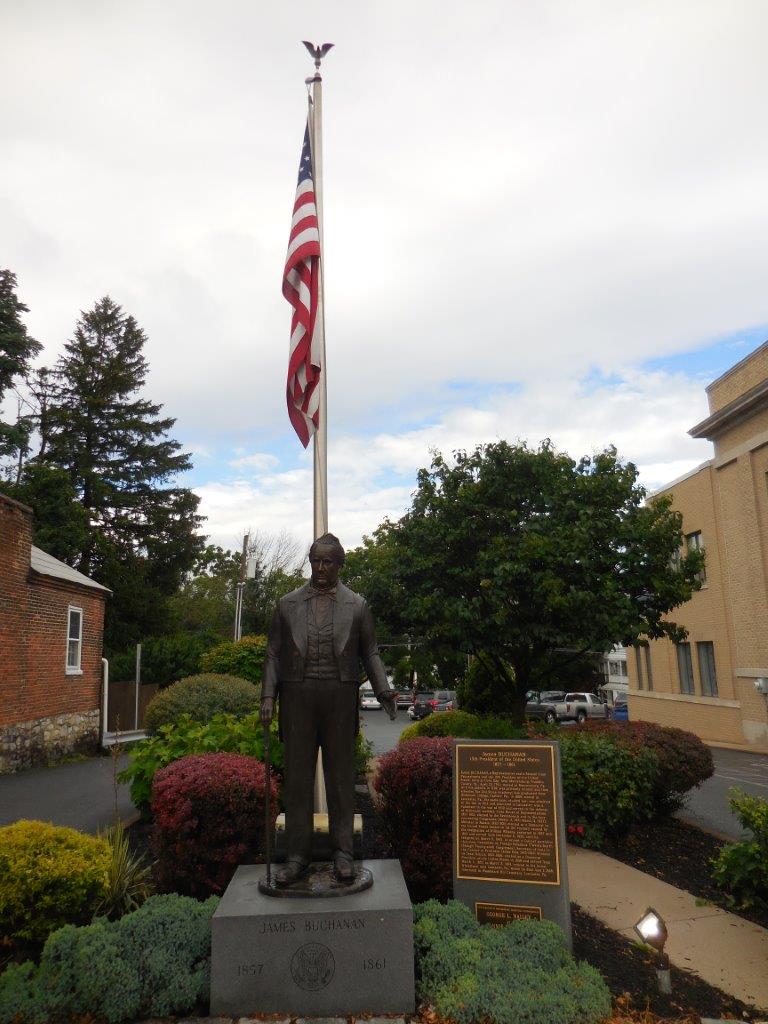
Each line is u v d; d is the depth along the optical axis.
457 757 5.17
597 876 6.46
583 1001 3.83
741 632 22.62
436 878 5.53
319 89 7.83
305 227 7.28
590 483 11.38
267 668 4.79
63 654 16.50
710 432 24.00
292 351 7.06
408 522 12.15
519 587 11.08
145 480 38.09
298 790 4.67
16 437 27.70
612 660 47.44
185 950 4.21
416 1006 4.01
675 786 8.13
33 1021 3.84
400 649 13.20
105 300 40.41
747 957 4.78
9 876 4.66
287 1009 3.97
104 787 11.69
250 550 44.09
